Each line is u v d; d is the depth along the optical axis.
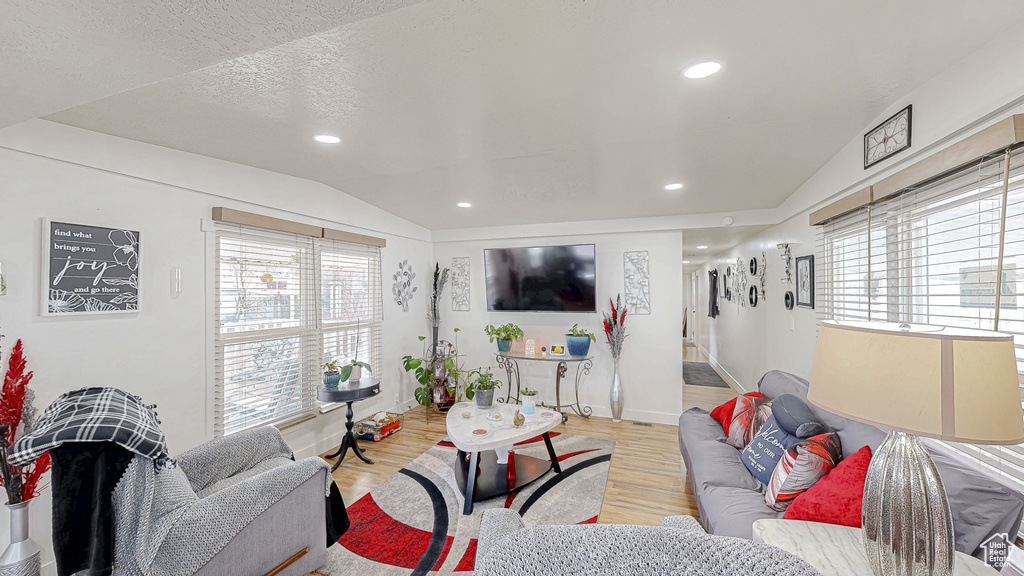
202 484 1.95
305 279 3.22
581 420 4.29
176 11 0.86
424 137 2.17
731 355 5.82
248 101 1.74
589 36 1.29
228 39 0.99
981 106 1.34
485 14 1.18
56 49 1.01
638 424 4.16
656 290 4.24
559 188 3.20
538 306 4.44
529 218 4.34
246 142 2.24
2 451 1.62
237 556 1.61
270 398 2.95
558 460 3.27
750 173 2.76
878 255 2.03
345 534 2.28
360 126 2.02
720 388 5.68
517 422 2.80
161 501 1.50
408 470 3.08
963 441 0.88
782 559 0.62
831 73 1.52
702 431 2.78
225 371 2.64
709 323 8.21
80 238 1.95
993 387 0.89
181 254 2.38
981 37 1.29
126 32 0.94
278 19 0.91
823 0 1.12
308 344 3.25
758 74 1.53
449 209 3.98
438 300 4.98
